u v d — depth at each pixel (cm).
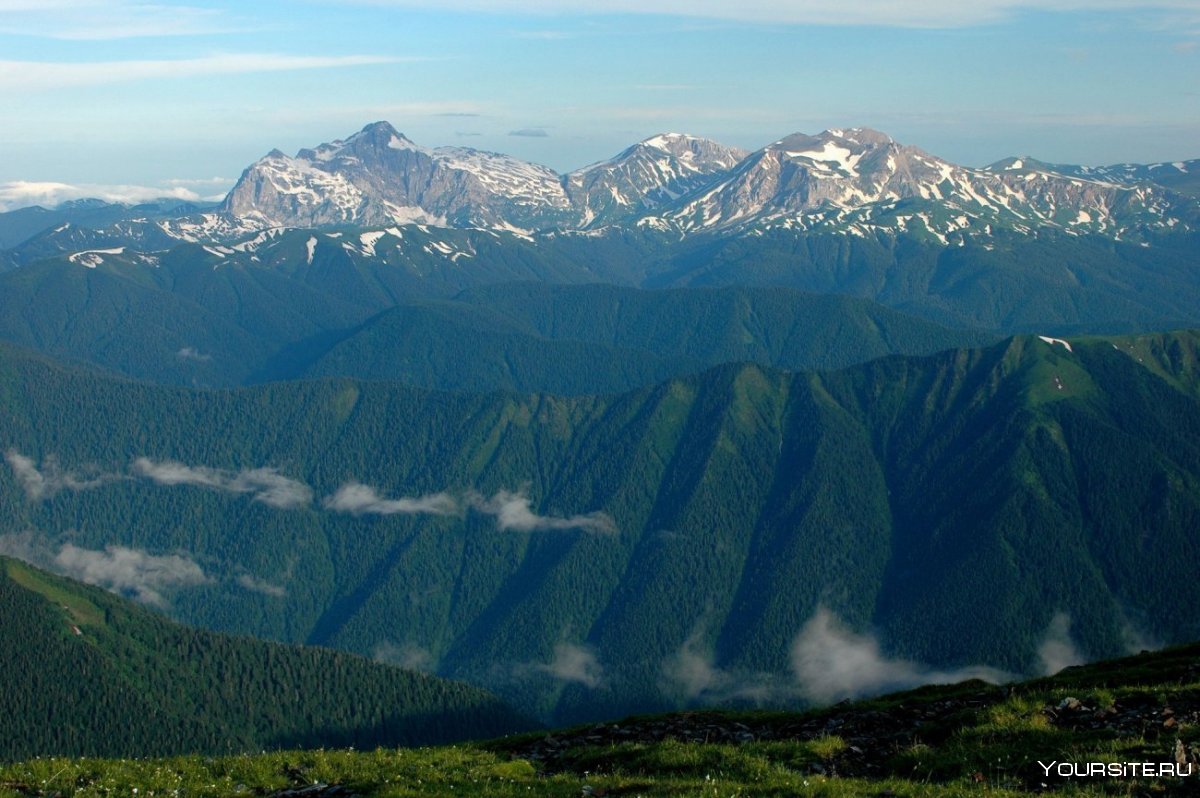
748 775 5025
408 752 5878
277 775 5209
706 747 5688
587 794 4606
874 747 5744
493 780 5028
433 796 4594
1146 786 4438
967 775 4850
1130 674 6700
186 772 5191
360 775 5141
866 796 4397
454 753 5875
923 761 5200
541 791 4678
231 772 5209
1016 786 4644
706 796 4381
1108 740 4962
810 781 4594
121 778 4938
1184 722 5028
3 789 4731
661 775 5278
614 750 5928
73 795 4619
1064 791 4425
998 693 6569
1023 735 5219
